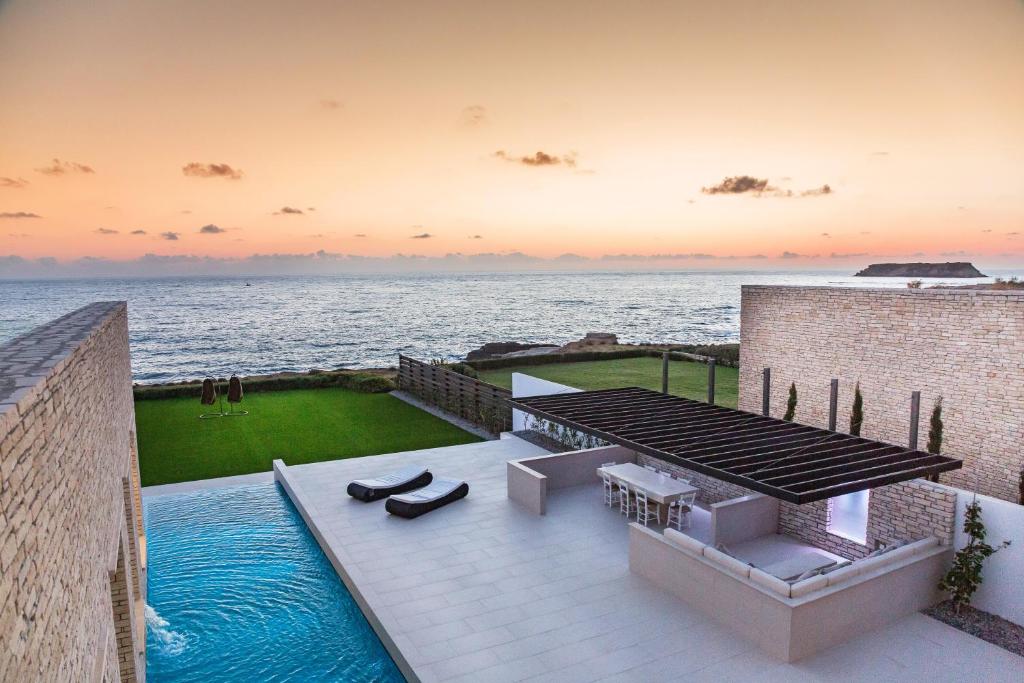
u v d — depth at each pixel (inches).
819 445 402.6
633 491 506.0
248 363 2080.5
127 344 514.6
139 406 973.2
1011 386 449.4
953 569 344.5
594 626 332.2
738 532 438.9
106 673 181.3
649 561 378.6
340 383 1130.0
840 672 292.5
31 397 114.7
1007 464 453.4
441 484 528.1
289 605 385.1
